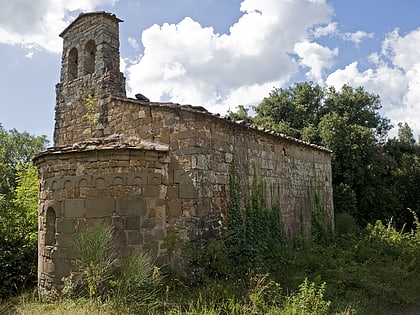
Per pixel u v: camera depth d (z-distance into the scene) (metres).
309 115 25.00
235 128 9.61
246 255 8.59
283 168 11.73
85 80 11.21
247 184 9.85
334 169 21.47
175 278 7.55
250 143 10.20
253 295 6.36
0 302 8.13
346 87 25.89
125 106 9.69
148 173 7.82
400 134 29.52
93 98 10.77
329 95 25.81
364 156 21.69
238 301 6.42
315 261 9.38
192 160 8.14
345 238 13.95
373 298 7.56
